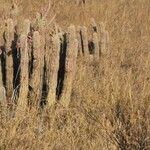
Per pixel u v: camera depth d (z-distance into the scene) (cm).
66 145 510
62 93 606
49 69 595
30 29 624
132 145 523
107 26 1061
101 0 1310
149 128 534
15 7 958
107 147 517
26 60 566
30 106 583
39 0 1245
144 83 662
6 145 488
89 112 591
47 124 548
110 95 622
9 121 523
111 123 574
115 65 804
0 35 775
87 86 659
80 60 814
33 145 496
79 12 1184
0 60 577
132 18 1185
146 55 896
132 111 573
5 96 564
